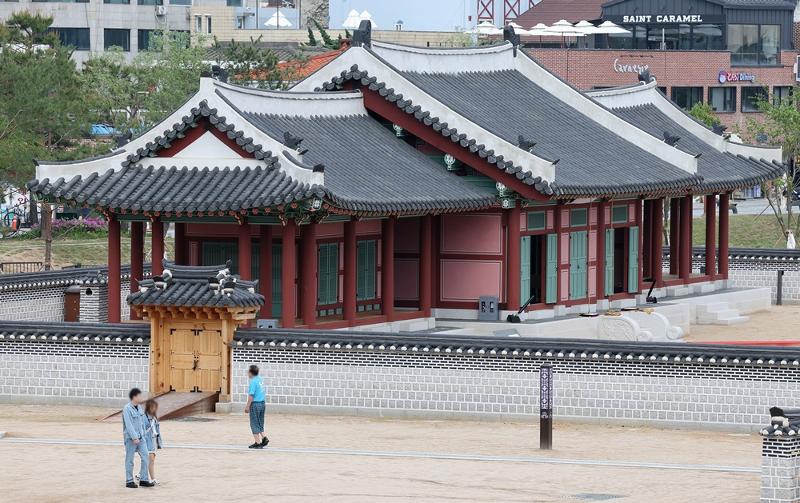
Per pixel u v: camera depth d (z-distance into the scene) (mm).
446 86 109375
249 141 88875
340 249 96000
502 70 117125
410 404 81875
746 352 77312
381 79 101812
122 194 89812
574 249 107625
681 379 78500
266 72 164750
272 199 85875
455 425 79812
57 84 143875
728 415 77875
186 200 88000
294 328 86750
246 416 82375
